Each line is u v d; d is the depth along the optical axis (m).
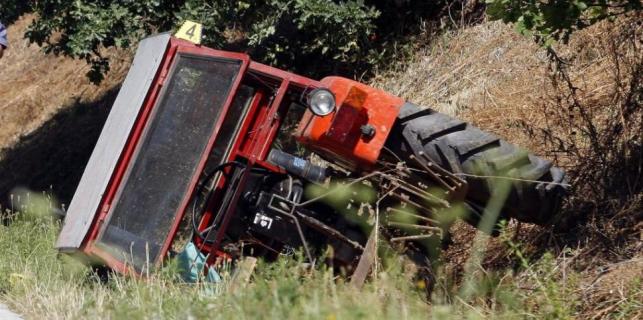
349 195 15.14
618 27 20.73
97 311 13.08
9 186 37.97
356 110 14.77
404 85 25.38
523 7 14.90
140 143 16.03
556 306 12.41
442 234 14.89
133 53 40.16
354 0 27.39
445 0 28.08
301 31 27.94
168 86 16.25
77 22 27.42
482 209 15.30
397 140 15.01
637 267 13.78
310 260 14.67
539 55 22.53
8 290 16.39
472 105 22.42
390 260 14.08
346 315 10.50
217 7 26.16
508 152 15.01
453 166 14.84
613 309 12.92
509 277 14.08
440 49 26.00
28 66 48.38
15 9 30.48
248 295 11.52
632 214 15.64
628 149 16.73
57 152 38.12
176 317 11.85
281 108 16.34
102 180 15.99
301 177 15.79
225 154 16.19
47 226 20.75
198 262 15.66
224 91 15.88
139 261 15.54
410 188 14.85
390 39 27.97
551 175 15.38
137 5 26.91
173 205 15.64
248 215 15.83
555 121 19.38
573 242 15.73
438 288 13.70
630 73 18.86
